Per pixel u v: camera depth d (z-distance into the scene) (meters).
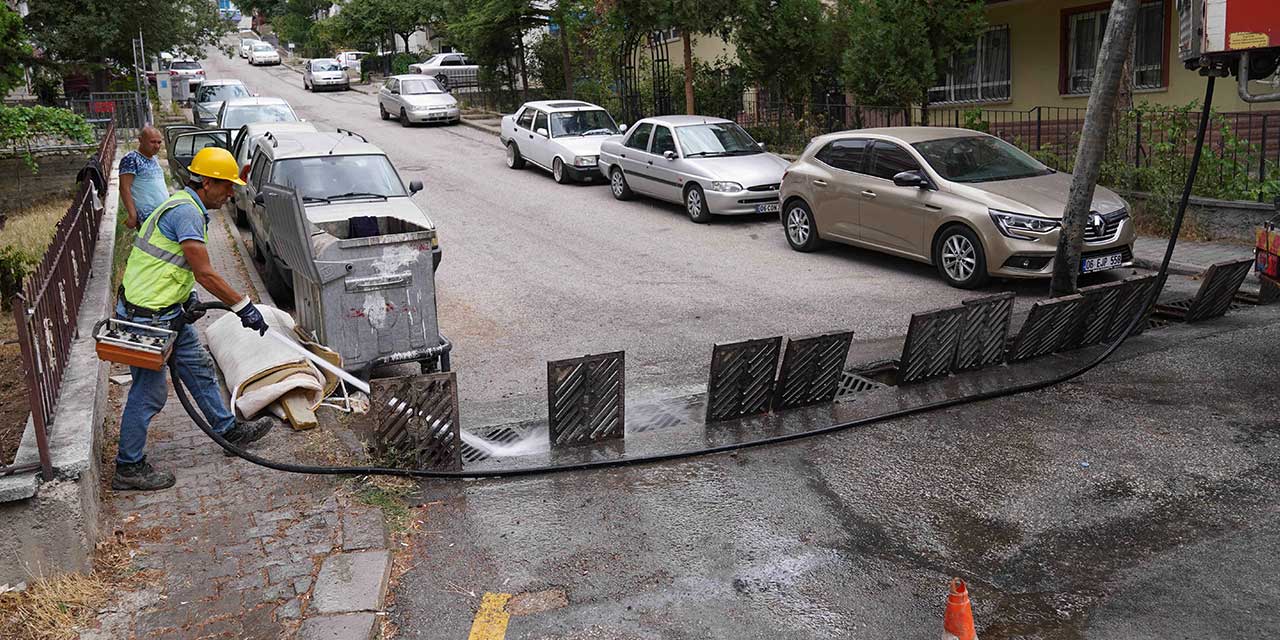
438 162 23.44
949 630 3.70
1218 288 8.95
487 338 9.60
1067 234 9.59
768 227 15.16
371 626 4.30
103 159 16.53
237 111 20.25
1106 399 7.14
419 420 6.05
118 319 5.53
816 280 11.59
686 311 10.34
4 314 10.02
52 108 22.22
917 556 5.01
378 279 7.65
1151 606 4.47
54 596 4.44
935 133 12.09
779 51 19.39
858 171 12.28
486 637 4.34
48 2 28.20
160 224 5.51
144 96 30.48
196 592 4.58
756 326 9.67
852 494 5.74
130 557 4.89
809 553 5.05
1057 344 8.23
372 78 50.16
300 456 6.11
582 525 5.41
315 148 11.48
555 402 6.45
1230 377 7.42
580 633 4.36
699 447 6.44
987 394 7.27
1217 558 4.86
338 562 4.84
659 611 4.53
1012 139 16.88
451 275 12.37
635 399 7.62
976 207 10.64
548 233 15.06
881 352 8.59
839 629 4.36
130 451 5.58
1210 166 12.62
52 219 16.91
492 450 6.56
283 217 7.76
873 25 16.61
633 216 16.41
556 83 31.45
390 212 10.37
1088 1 17.23
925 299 10.50
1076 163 9.45
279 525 5.24
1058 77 18.06
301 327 8.18
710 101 23.22
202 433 6.52
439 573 4.90
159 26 30.61
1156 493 5.59
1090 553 4.98
